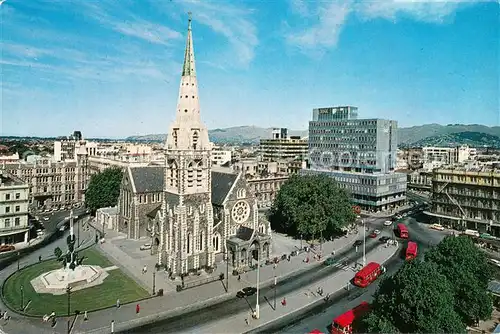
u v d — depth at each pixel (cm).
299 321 5884
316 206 9981
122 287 7100
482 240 10869
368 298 6738
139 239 10488
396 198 16162
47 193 15375
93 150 19700
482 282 5891
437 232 11925
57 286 6894
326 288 7200
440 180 12706
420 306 4538
